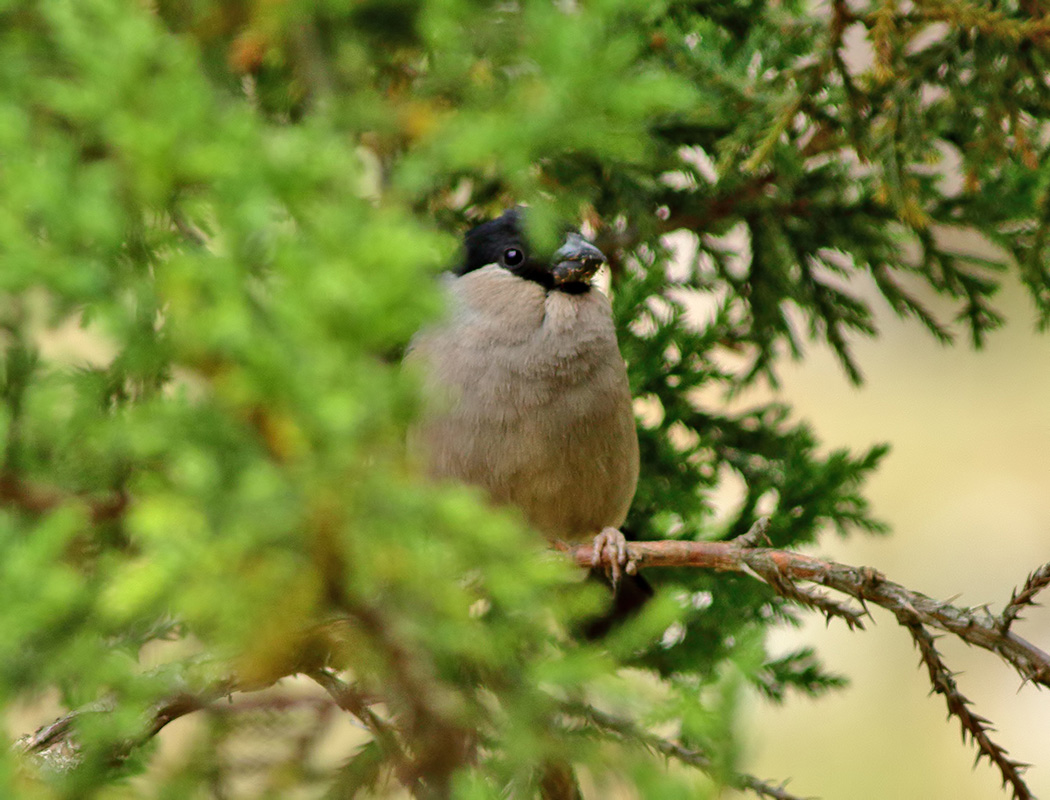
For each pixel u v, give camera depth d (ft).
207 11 19.16
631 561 18.78
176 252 11.88
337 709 16.12
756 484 25.21
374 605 12.05
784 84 22.80
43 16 13.96
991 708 51.62
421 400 11.19
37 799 12.37
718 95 22.74
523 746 13.17
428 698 13.52
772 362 27.22
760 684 22.95
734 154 22.52
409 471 11.55
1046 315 25.76
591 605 13.16
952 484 58.59
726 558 18.30
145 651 17.01
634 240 27.37
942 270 26.18
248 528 10.69
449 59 16.28
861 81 22.71
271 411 10.87
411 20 20.17
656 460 26.99
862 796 49.42
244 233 11.14
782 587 17.63
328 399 10.57
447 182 25.14
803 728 50.42
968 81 22.80
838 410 60.54
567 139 13.74
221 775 15.28
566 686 13.34
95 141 12.45
